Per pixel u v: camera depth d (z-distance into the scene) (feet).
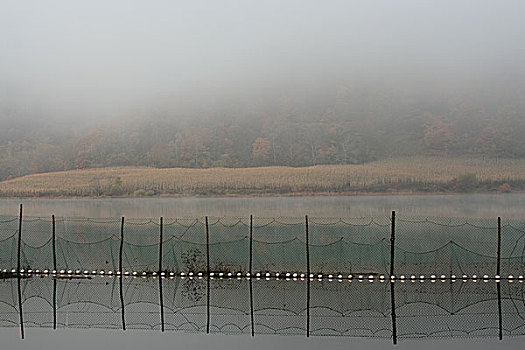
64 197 266.77
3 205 235.40
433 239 63.67
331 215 185.37
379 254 57.98
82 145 340.59
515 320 40.11
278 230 69.10
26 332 38.11
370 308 44.14
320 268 57.36
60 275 57.77
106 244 62.90
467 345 34.35
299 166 330.34
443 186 271.08
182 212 201.87
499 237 53.67
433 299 46.70
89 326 39.65
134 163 338.13
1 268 59.47
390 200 240.94
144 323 40.27
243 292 50.26
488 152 309.01
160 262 57.06
